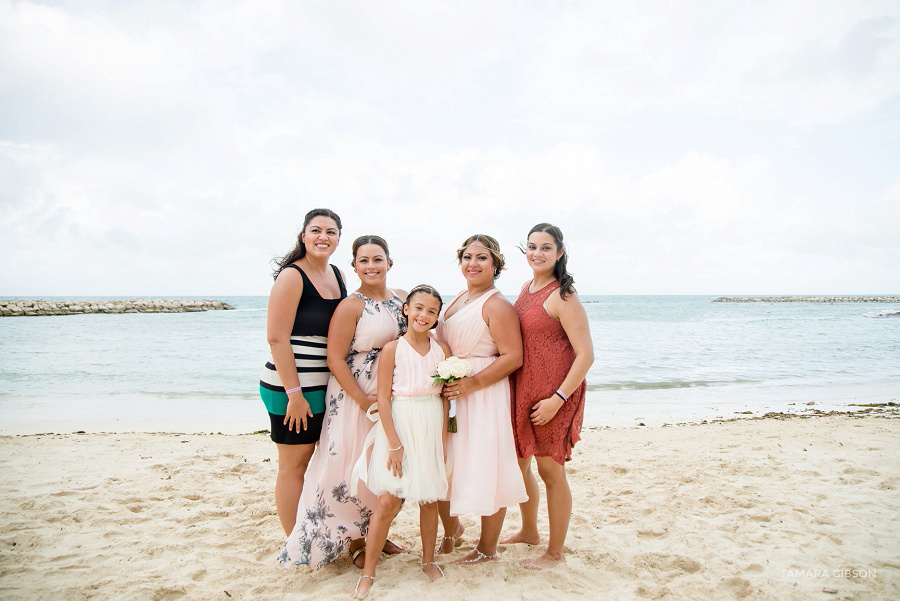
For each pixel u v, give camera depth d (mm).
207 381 13906
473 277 3465
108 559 3525
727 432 7746
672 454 6477
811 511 4379
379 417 3207
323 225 3436
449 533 3697
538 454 3361
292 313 3338
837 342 23828
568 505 3438
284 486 3479
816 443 6758
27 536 3861
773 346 22016
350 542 3578
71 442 7078
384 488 3156
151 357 18625
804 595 3051
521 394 3404
